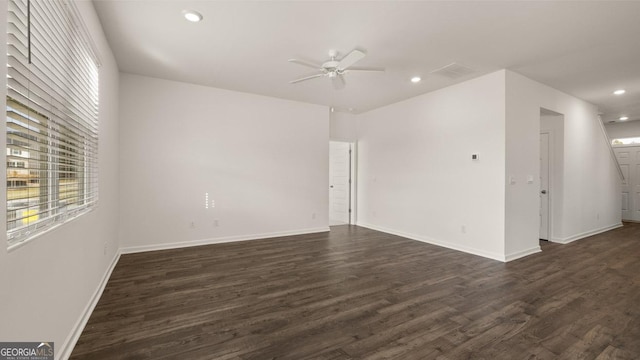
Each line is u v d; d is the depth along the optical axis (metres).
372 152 6.39
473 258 4.11
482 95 4.21
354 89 4.87
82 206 2.20
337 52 3.45
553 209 5.12
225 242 4.96
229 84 4.68
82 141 2.23
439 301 2.72
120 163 4.14
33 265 1.41
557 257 4.17
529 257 4.16
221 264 3.78
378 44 3.24
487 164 4.16
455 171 4.60
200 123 4.72
